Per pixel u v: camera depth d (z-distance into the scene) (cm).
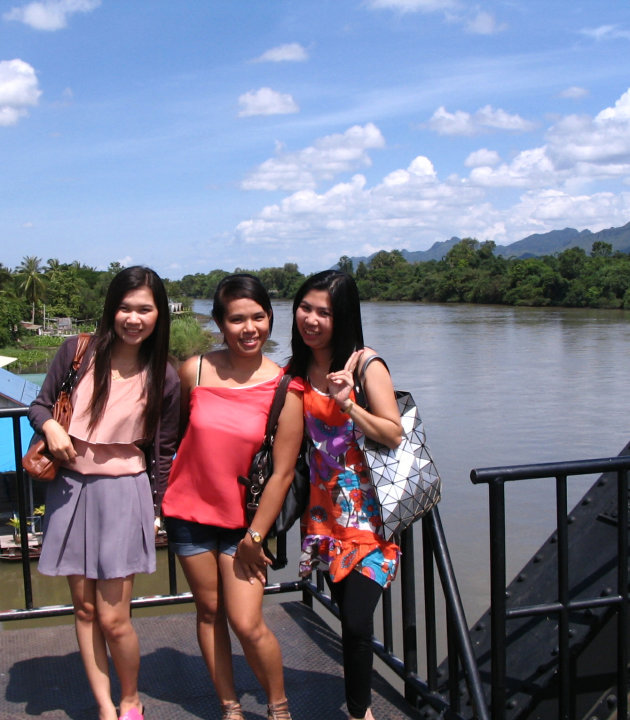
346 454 242
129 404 240
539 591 279
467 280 12938
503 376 3778
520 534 1512
